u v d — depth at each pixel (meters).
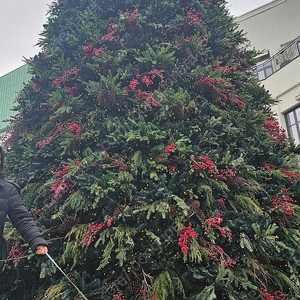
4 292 3.10
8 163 3.77
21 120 3.95
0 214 2.06
